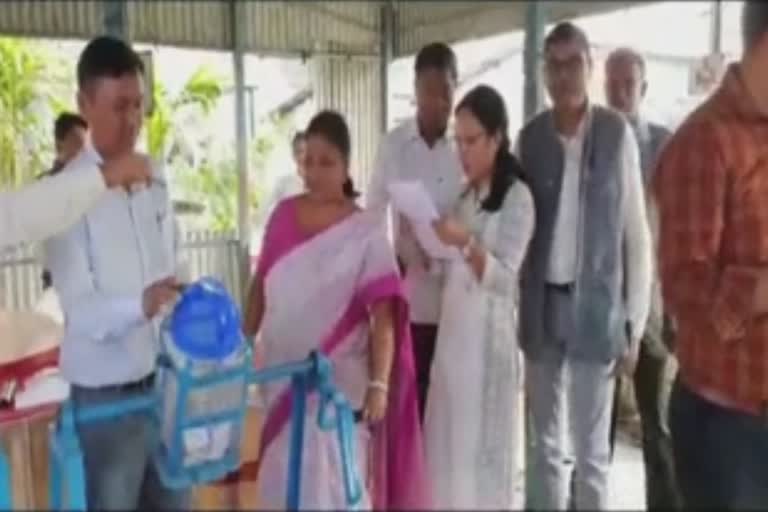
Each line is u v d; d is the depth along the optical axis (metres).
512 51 4.26
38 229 1.51
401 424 1.93
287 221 1.97
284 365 1.60
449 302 2.21
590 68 2.29
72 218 1.53
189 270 2.02
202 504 1.38
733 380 1.58
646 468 2.05
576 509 1.69
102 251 1.66
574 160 2.26
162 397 1.40
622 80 2.70
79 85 1.63
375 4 5.09
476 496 1.62
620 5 3.87
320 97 5.28
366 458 1.82
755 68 1.51
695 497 1.67
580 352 2.26
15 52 4.19
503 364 2.17
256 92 5.32
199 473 1.39
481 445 2.09
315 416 1.59
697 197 1.50
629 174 2.27
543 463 1.98
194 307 1.39
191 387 1.37
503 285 2.14
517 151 2.33
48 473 1.40
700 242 1.50
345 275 1.91
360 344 1.93
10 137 3.83
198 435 1.38
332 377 1.69
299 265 1.91
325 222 1.93
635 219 2.29
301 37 5.42
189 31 5.17
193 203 4.61
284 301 1.92
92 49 1.62
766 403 1.56
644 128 2.69
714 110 1.54
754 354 1.55
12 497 1.39
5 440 1.73
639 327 2.29
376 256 1.93
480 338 2.15
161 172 1.83
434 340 2.33
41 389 2.26
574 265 2.26
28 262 3.43
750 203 1.51
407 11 4.98
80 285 1.65
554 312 2.27
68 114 2.51
